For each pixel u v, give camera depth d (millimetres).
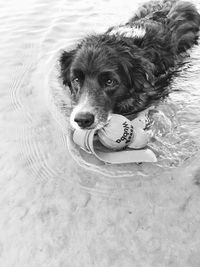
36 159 539
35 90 679
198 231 413
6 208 473
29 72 731
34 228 444
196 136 535
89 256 406
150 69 607
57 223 445
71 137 564
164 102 611
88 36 644
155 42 665
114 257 401
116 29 674
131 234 421
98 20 879
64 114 611
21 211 467
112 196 467
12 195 490
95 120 527
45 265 404
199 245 399
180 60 719
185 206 441
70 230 435
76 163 522
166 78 665
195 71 682
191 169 485
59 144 558
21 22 917
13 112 633
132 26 695
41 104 642
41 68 738
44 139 570
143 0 952
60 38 825
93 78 568
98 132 530
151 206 447
